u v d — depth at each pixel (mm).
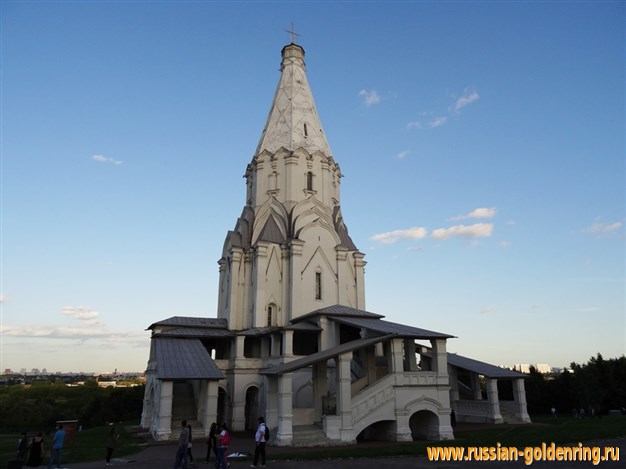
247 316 42531
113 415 76375
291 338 35406
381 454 21266
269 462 19812
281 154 48031
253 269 43000
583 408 51188
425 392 29141
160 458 22156
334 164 51156
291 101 51344
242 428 36438
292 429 26531
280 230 45031
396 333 29312
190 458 18812
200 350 34156
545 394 56875
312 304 42312
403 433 27672
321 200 47625
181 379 28969
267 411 28844
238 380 37500
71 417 92438
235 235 45156
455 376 42594
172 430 29328
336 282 44219
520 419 38750
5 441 38594
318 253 44000
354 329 39250
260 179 48031
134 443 28516
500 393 58062
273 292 42406
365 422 27094
